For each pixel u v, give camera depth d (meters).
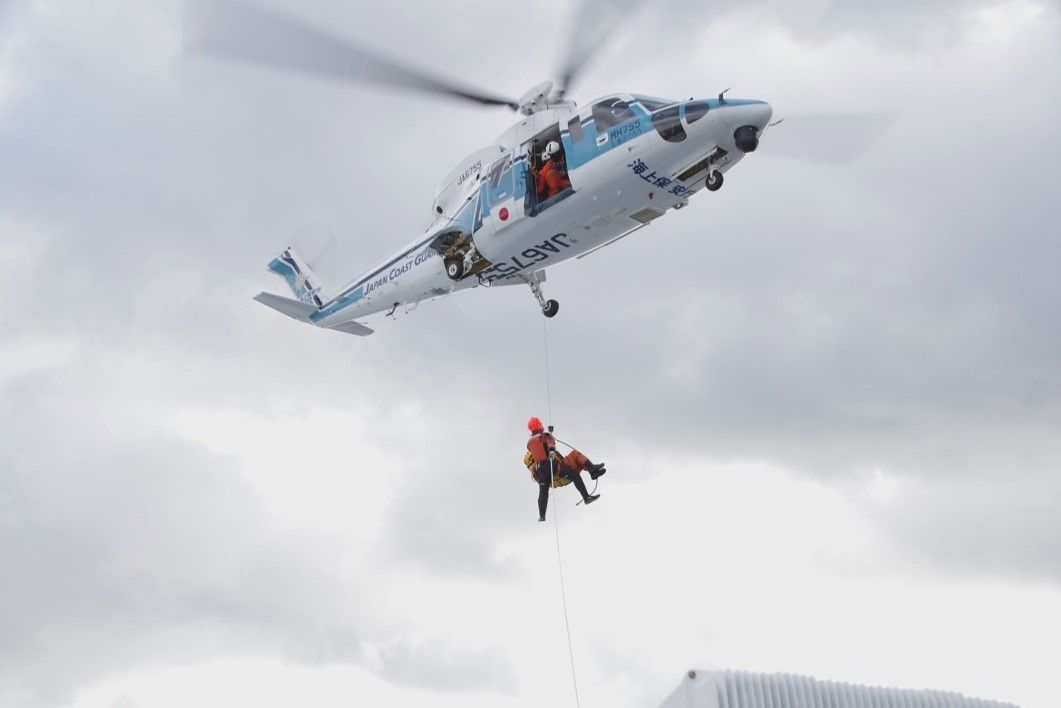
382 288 25.45
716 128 17.84
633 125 18.55
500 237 21.05
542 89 20.11
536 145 20.16
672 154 18.28
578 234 20.28
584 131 19.22
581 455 19.45
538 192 20.03
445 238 22.48
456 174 22.48
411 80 19.97
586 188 19.23
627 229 20.28
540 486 19.16
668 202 19.52
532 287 22.78
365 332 28.72
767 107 17.67
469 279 23.08
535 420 19.39
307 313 28.88
